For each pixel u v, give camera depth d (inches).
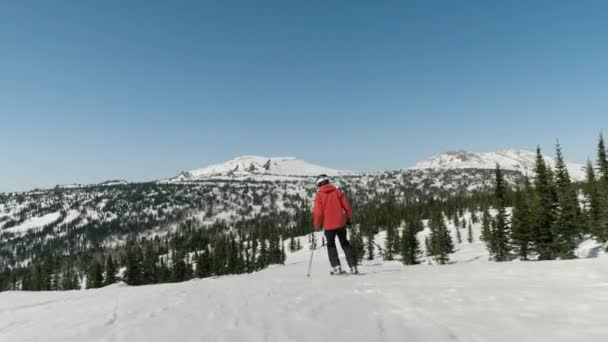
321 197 336.5
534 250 2036.2
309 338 124.1
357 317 151.9
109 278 4237.2
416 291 205.6
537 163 2075.5
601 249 1963.6
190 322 158.2
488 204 5147.6
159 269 4279.0
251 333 133.7
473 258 2866.6
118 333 146.9
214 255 4598.9
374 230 4913.9
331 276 318.7
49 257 4616.1
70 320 192.5
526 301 165.2
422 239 4382.4
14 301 323.6
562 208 1962.4
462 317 143.4
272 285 270.7
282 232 7283.5
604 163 2235.5
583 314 137.3
